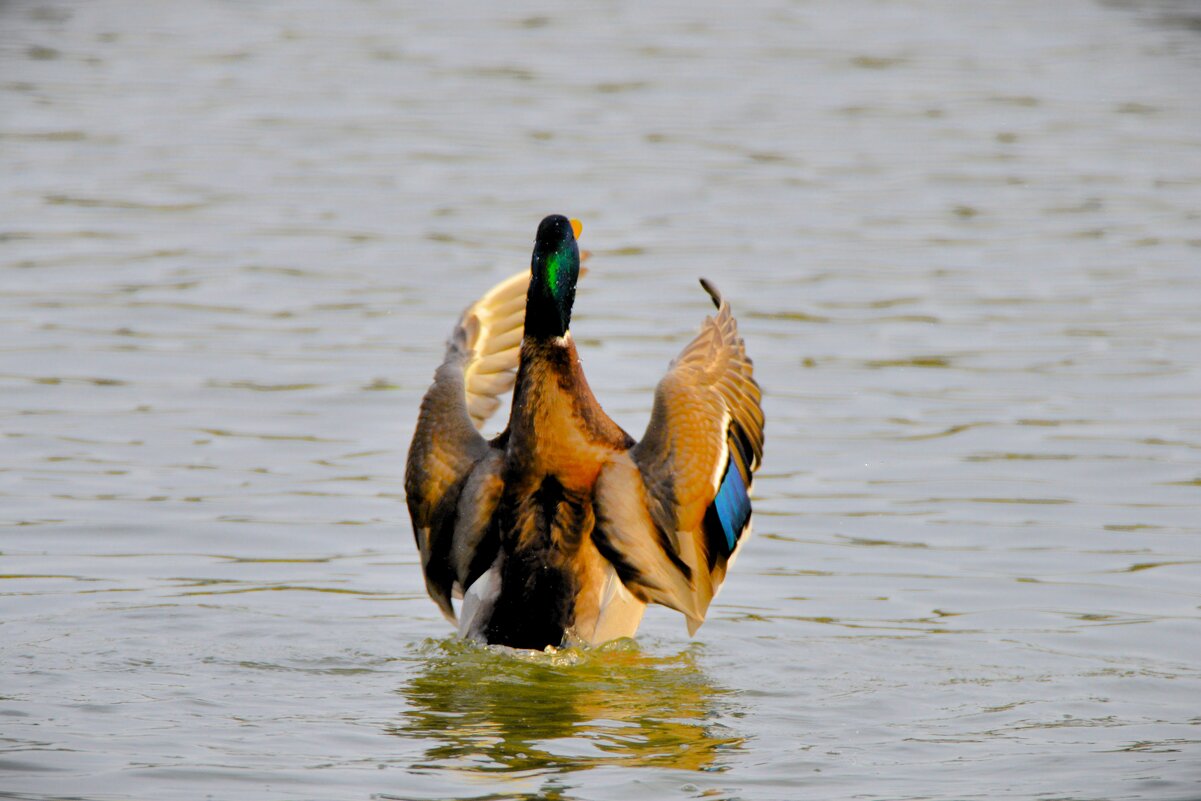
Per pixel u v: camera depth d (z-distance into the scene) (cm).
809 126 3056
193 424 1456
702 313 1825
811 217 2347
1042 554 1159
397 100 3300
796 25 4303
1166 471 1339
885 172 2673
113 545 1162
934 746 802
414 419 1481
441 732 812
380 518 1237
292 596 1066
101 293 1911
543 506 924
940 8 4584
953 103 3288
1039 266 2066
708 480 914
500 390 1036
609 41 4034
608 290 1931
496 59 3784
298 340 1719
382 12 4525
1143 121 3112
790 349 1698
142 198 2445
